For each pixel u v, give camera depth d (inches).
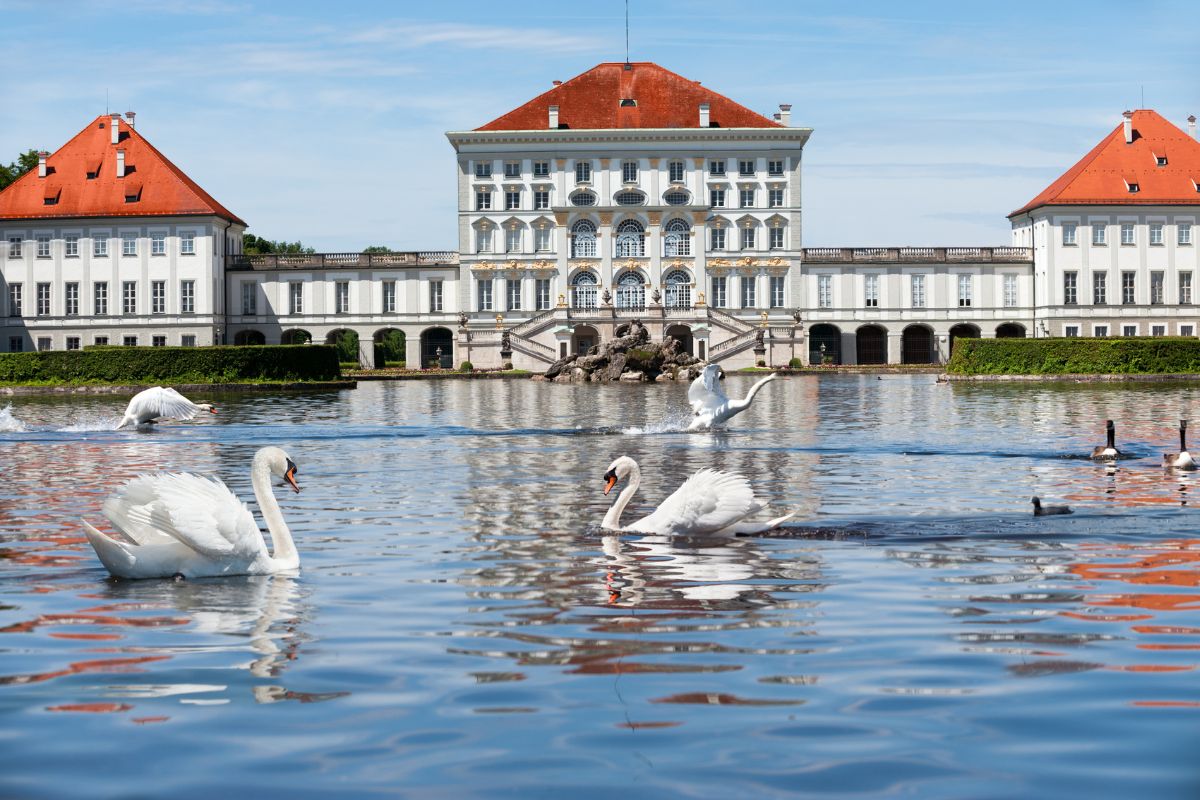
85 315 4953.3
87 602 557.6
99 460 1262.3
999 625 504.1
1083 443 1398.9
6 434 1609.3
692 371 3836.1
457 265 5157.5
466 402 2517.2
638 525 751.1
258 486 647.1
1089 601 547.8
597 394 2886.3
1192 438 1448.1
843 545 699.4
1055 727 376.8
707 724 382.9
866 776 340.2
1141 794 325.7
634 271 5137.8
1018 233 5413.4
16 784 340.5
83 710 402.3
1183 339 3371.1
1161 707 394.0
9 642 488.4
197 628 509.0
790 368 4628.4
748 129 5108.3
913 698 406.6
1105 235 5014.8
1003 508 859.4
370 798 328.8
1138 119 5236.2
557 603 553.6
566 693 415.5
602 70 5339.6
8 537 751.1
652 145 5123.0
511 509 874.1
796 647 472.1
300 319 5147.6
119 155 5029.5
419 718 391.2
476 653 467.2
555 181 5137.8
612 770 345.4
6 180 5561.0
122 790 335.6
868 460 1224.8
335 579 609.6
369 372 4532.5
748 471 1126.4
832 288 5167.3
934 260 5157.5
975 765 347.3
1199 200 5002.5
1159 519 796.0
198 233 4940.9
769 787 333.1
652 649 470.9
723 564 643.5
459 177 5147.6
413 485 1028.5
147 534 622.5
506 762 352.5
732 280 5157.5
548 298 5157.5
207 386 3127.5
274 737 375.2
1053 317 5014.8
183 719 392.5
